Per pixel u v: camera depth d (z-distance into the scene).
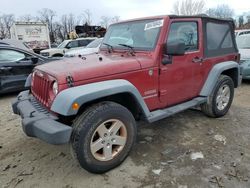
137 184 2.78
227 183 2.75
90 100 2.65
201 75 4.14
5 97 6.67
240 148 3.51
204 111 4.57
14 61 6.59
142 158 3.28
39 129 2.60
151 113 3.43
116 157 3.02
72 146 2.73
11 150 3.58
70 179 2.89
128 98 3.16
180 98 3.91
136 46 3.61
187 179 2.83
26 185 2.81
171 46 3.25
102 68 2.92
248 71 7.07
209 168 3.03
